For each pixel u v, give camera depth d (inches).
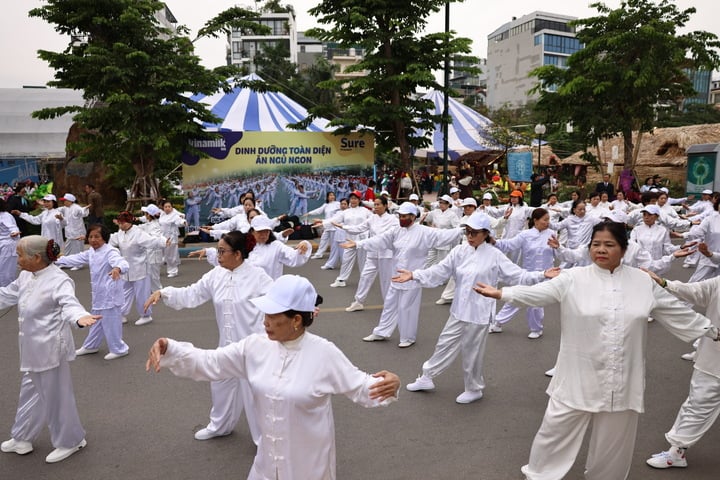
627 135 808.3
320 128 695.1
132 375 245.4
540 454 142.7
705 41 772.0
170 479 161.2
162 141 545.6
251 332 177.3
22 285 169.3
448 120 608.1
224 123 674.2
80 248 539.8
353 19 544.1
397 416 203.6
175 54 581.0
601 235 133.6
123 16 524.1
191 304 181.5
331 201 542.9
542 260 305.9
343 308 369.4
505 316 308.7
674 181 976.9
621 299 132.7
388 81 584.4
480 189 979.9
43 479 161.3
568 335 137.0
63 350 168.9
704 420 162.4
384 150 694.5
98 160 690.8
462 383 236.4
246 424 198.8
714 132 968.3
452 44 585.9
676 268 500.1
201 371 113.3
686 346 286.4
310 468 107.9
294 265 245.8
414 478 160.9
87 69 543.5
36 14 530.9
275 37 2923.2
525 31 3651.6
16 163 1494.8
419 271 217.8
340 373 108.1
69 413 172.9
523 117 1782.7
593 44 757.3
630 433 136.3
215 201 654.5
